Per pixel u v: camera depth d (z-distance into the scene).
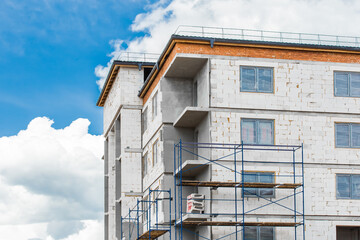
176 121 44.91
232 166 41.28
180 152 42.22
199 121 44.53
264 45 42.91
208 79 42.12
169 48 43.69
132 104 56.22
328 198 42.16
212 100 41.94
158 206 47.44
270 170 41.66
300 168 42.09
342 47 43.72
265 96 42.59
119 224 57.47
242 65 42.66
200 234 43.12
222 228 40.72
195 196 41.53
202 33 42.75
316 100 43.16
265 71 42.88
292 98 42.88
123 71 56.53
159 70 48.12
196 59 42.50
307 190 42.03
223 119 41.81
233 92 42.25
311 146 42.59
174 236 45.16
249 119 42.16
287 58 43.28
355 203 42.41
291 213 41.38
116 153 58.31
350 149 43.09
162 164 46.28
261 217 41.00
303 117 42.81
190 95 46.94
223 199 40.78
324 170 42.50
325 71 43.59
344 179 42.66
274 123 42.41
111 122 61.47
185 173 43.78
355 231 43.41
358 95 43.84
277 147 42.06
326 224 41.78
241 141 41.59
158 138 48.31
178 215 45.22
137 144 55.81
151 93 51.88
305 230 41.50
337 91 43.59
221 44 42.56
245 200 41.06
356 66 44.06
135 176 55.38
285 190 41.56
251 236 41.00
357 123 43.47
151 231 43.09
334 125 43.16
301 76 43.25
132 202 55.56
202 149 43.16
